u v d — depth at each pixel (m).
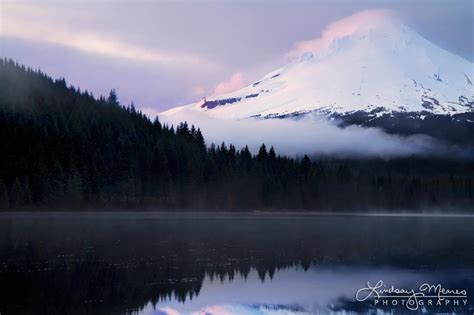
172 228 118.00
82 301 50.84
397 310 49.84
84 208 155.25
